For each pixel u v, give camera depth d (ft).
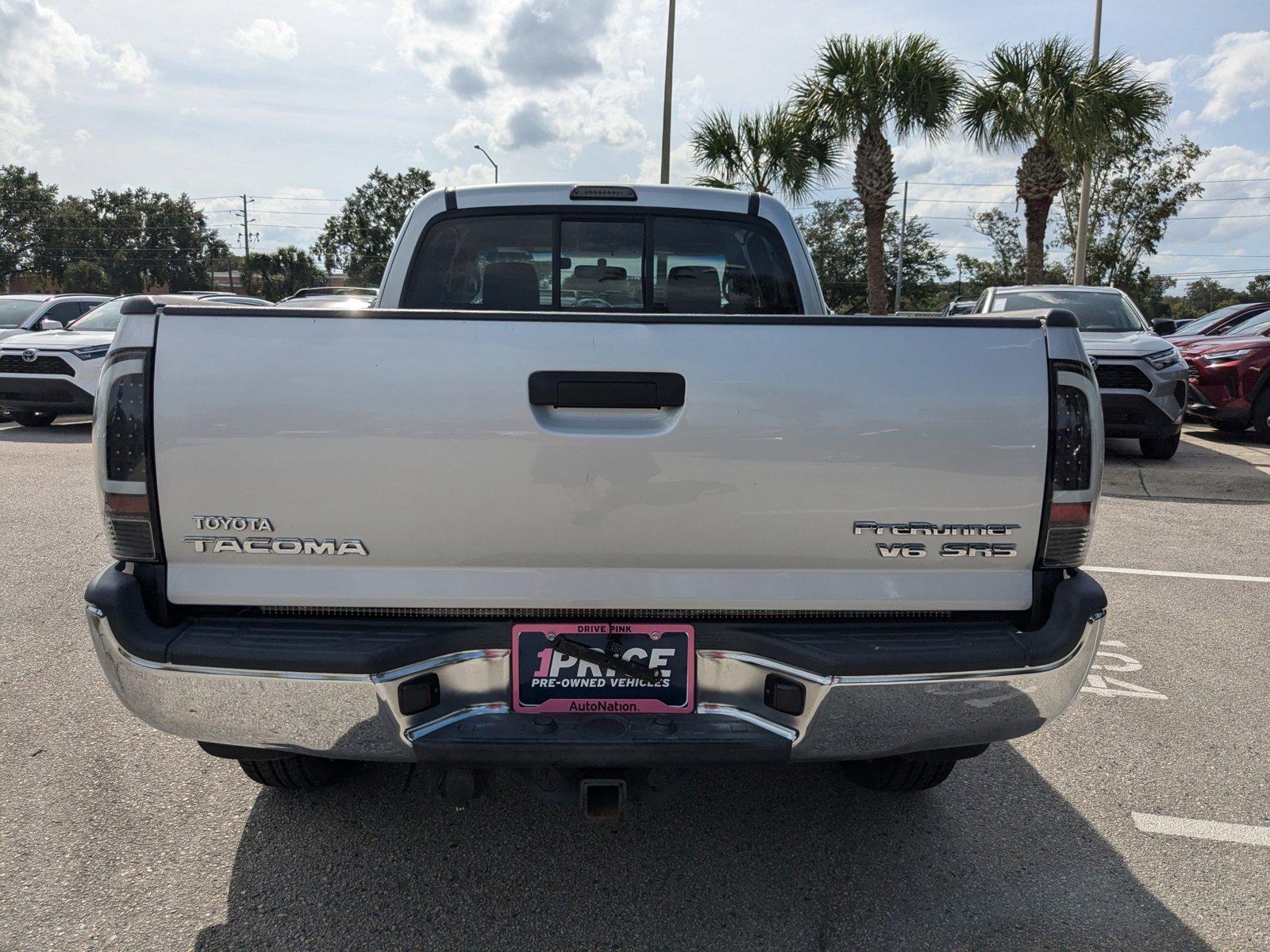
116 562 7.63
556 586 7.32
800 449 7.18
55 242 308.81
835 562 7.36
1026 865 9.20
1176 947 7.95
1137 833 9.82
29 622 15.90
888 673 7.23
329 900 8.46
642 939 7.97
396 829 9.69
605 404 7.11
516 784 10.75
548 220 12.67
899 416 7.23
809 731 7.36
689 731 7.34
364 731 7.20
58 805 10.07
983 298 40.14
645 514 7.18
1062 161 63.21
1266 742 12.09
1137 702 13.39
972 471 7.31
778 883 8.83
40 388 40.34
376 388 7.06
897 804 10.41
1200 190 130.11
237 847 9.30
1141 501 28.35
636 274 12.84
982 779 11.05
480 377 7.06
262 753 8.27
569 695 7.47
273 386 7.04
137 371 7.09
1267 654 15.38
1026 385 7.33
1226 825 10.00
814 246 208.54
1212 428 46.47
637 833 9.71
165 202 317.63
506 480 7.13
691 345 7.13
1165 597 18.61
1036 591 7.61
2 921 8.05
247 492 7.13
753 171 70.23
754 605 7.40
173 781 10.66
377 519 7.15
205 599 7.30
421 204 12.64
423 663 7.21
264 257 265.75
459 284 12.79
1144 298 151.02
